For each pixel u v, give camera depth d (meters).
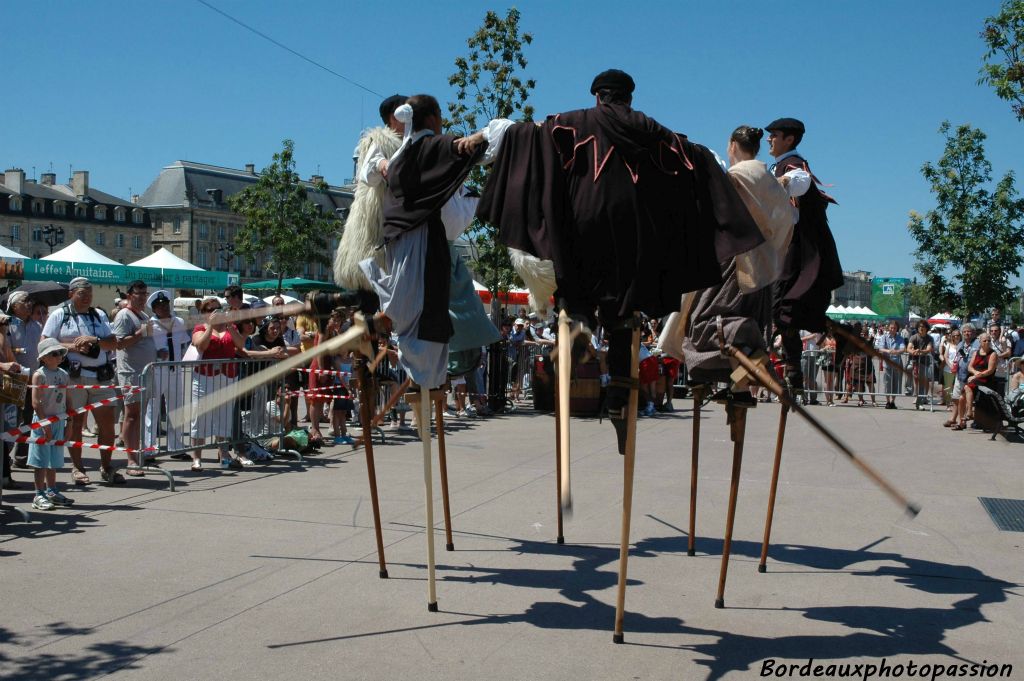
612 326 4.23
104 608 4.85
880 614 4.92
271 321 10.83
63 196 91.38
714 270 4.27
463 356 5.80
